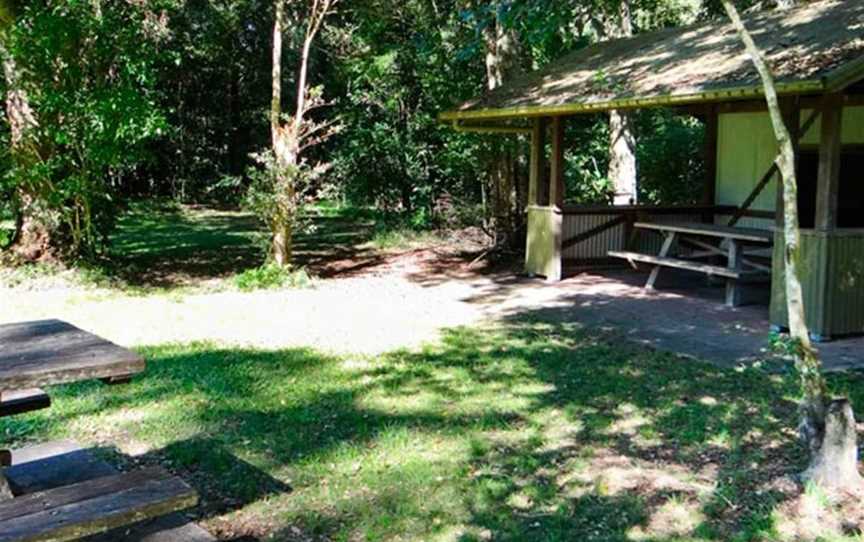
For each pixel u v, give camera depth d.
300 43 17.64
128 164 12.13
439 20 13.72
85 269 10.79
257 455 4.34
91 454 4.00
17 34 9.53
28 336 3.44
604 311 8.54
